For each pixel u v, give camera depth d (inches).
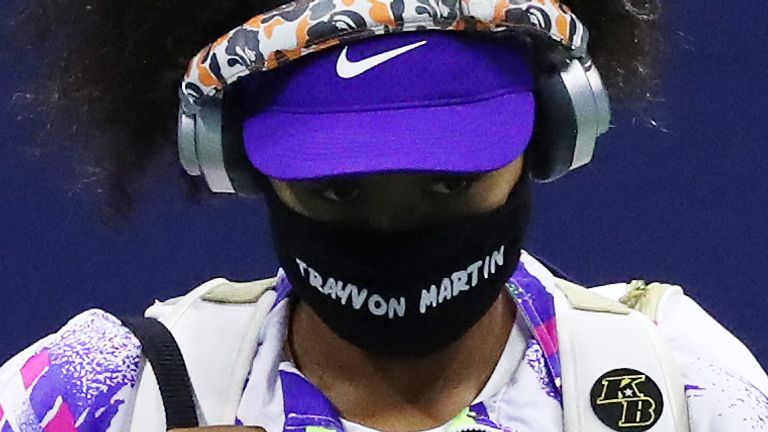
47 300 184.1
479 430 92.0
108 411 96.3
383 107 84.1
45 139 106.0
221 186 92.7
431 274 88.2
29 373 98.6
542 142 90.8
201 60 87.2
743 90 177.9
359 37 83.8
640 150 180.1
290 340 99.0
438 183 85.2
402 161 82.0
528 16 84.9
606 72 103.7
